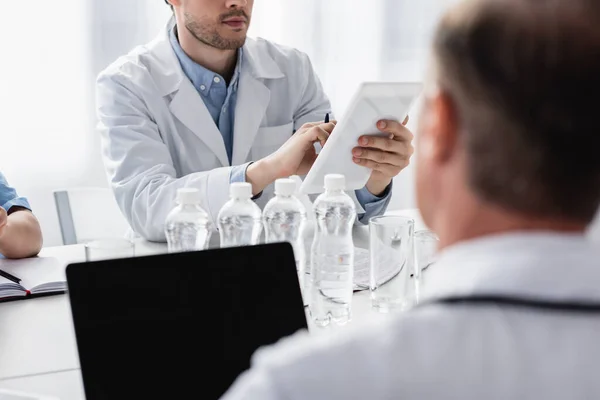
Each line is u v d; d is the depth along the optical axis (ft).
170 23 7.72
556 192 1.70
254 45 7.91
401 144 5.59
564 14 1.67
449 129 1.81
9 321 4.71
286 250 3.77
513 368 1.65
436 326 1.71
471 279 1.72
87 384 3.32
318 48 11.32
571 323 1.67
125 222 7.62
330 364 1.71
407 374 1.67
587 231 1.82
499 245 1.73
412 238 4.95
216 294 3.59
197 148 7.39
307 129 6.56
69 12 10.19
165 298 3.49
